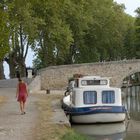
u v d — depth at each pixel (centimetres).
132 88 8888
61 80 6334
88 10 7369
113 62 6956
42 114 2758
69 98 3556
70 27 6956
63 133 2053
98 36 7931
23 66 6266
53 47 6266
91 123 3030
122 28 8762
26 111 2928
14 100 3669
